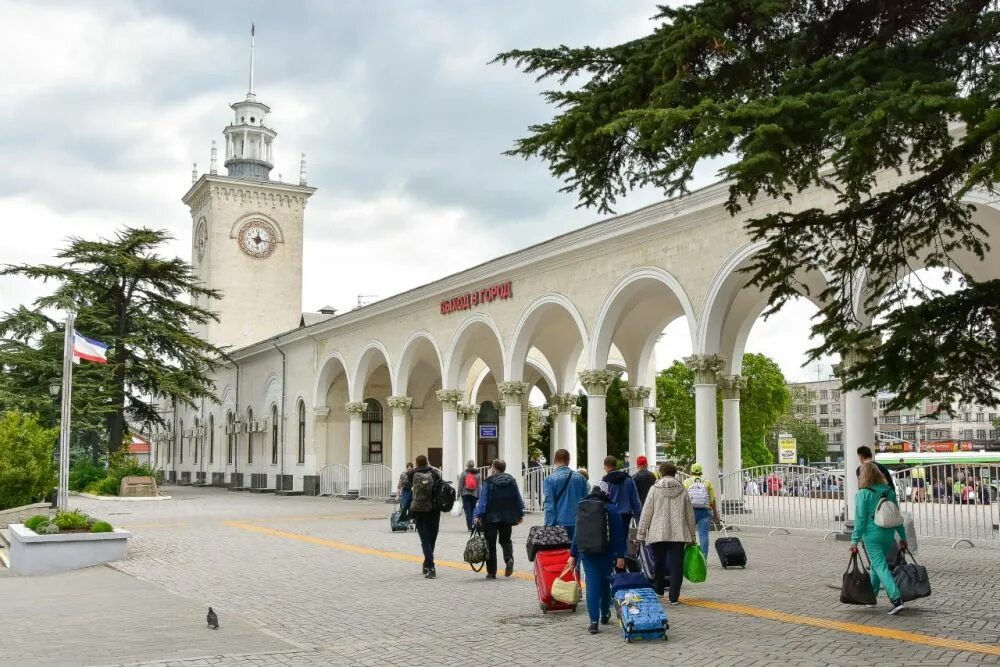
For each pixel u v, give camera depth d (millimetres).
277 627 9227
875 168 7270
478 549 12445
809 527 18000
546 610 9797
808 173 7426
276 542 18406
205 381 41906
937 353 7641
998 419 9320
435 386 43188
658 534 9953
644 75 7582
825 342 8102
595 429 23000
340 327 38438
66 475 20828
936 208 7723
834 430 114625
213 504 32719
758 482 19516
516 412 26781
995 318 7660
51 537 15344
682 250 20281
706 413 19562
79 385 36375
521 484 26594
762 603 9906
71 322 21344
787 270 8203
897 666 6914
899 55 7070
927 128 6840
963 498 16109
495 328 27688
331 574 13352
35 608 10797
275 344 44781
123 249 40125
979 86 7121
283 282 56375
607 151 8289
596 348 23000
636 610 8188
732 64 7562
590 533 8508
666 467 10234
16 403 34969
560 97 8203
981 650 7414
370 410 42656
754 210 18219
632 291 22281
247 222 55844
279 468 44156
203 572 13938
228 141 60250
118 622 9586
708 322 19438
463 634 8719
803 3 7441
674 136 7387
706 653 7582
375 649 8031
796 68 7242
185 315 42656
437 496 12711
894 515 9156
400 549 16828
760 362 52625
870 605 9414
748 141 6699
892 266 8133
